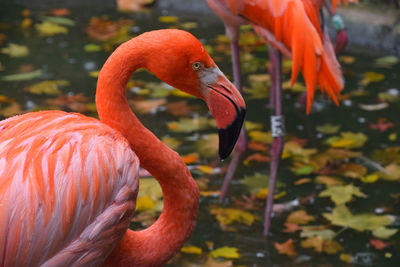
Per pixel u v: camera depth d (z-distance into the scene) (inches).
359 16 295.4
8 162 89.5
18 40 287.6
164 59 99.3
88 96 238.7
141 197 185.2
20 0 339.6
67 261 91.8
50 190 88.9
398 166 203.9
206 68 101.3
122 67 100.7
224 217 178.9
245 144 202.7
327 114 235.8
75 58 271.1
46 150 91.3
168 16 324.2
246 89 251.4
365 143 217.0
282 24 170.6
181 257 162.2
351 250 166.2
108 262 106.8
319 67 170.6
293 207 184.9
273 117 182.9
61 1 340.2
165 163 105.9
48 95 237.9
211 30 306.7
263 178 198.1
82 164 92.1
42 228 88.2
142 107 235.1
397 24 287.4
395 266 159.9
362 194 190.7
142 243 108.2
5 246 86.0
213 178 197.2
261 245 167.9
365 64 272.8
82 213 91.7
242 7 175.6
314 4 171.5
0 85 244.7
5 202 86.1
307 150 213.3
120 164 96.3
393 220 178.9
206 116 232.5
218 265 159.2
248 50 285.7
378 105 240.1
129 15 323.3
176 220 108.9
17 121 98.7
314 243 168.9
